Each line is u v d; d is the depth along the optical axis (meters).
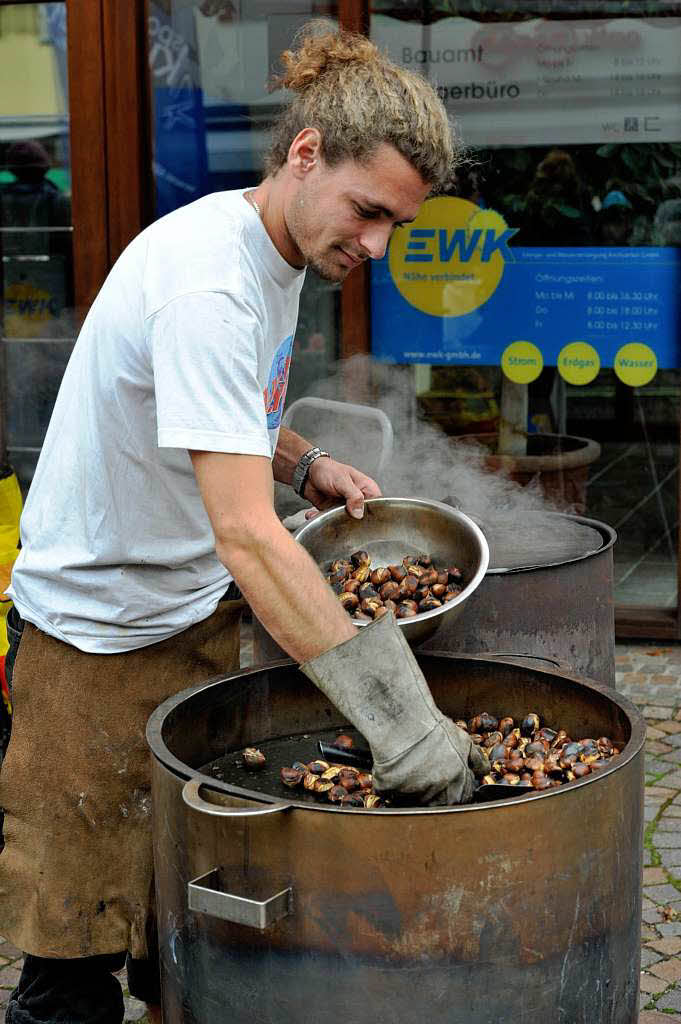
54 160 4.89
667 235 4.49
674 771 3.51
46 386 5.09
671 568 4.64
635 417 4.60
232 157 4.70
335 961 1.50
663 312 4.52
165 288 1.70
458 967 1.48
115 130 4.63
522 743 1.90
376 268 4.69
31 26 4.79
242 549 1.63
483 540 2.15
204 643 2.13
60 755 2.05
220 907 1.46
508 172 4.55
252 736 2.04
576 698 1.92
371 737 1.59
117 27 4.55
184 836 1.58
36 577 2.04
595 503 4.68
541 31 4.46
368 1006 1.50
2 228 4.99
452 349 4.68
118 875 2.08
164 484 1.94
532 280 4.60
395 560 2.29
